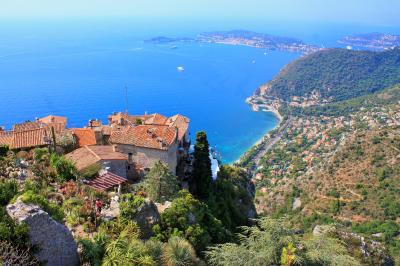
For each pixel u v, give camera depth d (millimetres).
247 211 63312
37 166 39812
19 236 20500
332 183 145000
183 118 74750
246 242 30469
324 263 27766
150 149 54656
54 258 22203
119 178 41906
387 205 125438
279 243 28250
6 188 25203
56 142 53062
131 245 25531
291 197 148250
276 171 192625
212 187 56719
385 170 139875
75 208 31094
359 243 50031
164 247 27906
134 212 31109
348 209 129125
